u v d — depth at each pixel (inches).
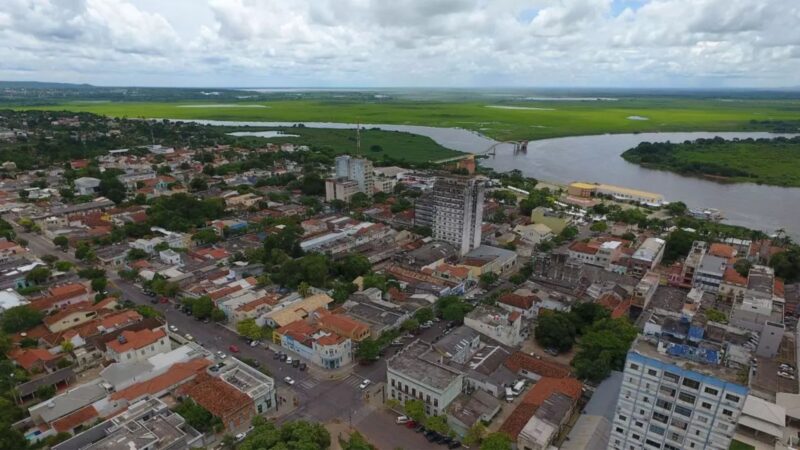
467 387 6240.2
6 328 7086.6
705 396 4060.0
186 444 4694.9
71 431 5196.9
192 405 5447.8
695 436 4200.3
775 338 6958.7
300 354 7012.8
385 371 6712.6
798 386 6392.7
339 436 5423.2
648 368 4286.4
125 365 6186.0
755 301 7751.0
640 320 7839.6
